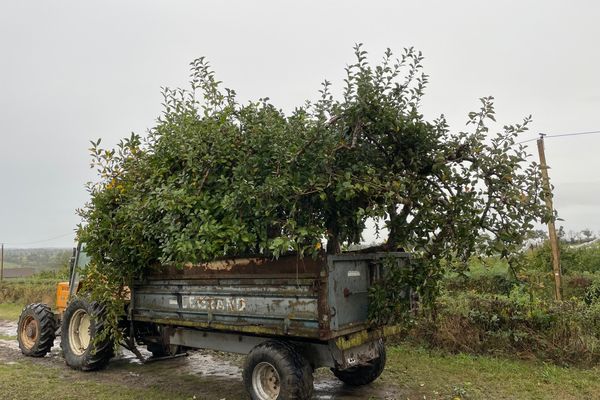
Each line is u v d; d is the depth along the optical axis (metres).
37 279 26.64
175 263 5.39
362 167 4.86
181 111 6.21
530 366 6.81
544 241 11.87
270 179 4.52
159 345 7.55
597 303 7.85
